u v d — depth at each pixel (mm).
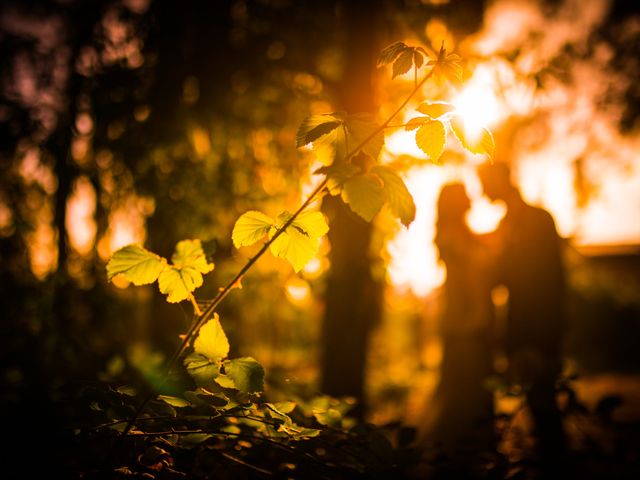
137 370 1979
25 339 3252
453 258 3920
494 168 3633
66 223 3977
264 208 4738
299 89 4793
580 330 15148
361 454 1479
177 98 4223
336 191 1186
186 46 4484
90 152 4180
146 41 4289
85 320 3904
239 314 3932
